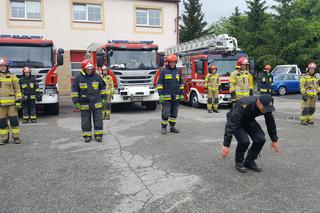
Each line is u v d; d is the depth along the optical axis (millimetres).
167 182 5141
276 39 35812
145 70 13242
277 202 4391
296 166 5910
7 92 7602
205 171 5652
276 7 37281
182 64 16594
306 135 8578
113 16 22797
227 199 4492
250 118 5309
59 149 7238
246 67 10430
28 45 12039
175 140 7988
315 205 4297
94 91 7789
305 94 10016
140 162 6203
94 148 7293
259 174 5488
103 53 12875
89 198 4559
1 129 7754
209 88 13258
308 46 37688
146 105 14688
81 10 22250
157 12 23781
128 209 4211
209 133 8836
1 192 4785
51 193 4738
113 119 11539
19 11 21141
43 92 12109
